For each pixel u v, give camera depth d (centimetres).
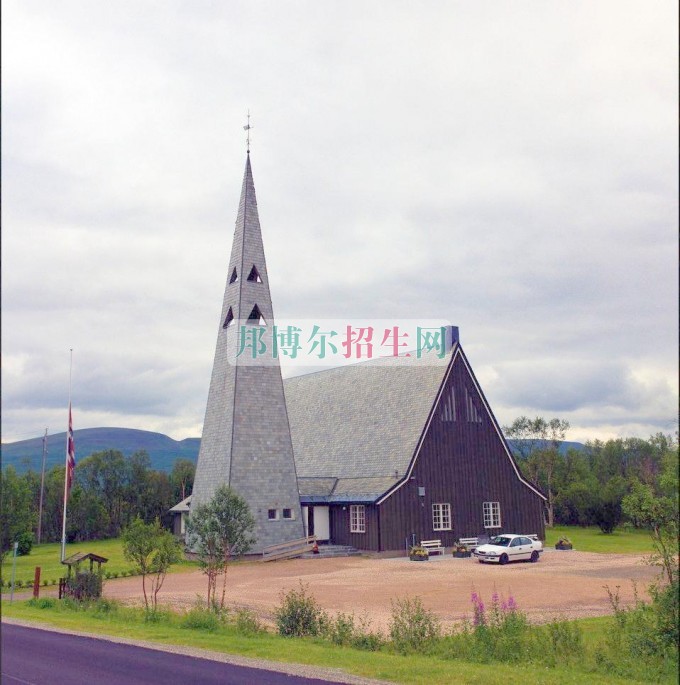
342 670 1452
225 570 2530
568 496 8275
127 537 2397
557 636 1734
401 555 4562
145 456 9731
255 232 4862
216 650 1678
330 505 4966
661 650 1534
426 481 4766
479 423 5106
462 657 1664
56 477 8081
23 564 4694
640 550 5053
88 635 1909
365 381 5856
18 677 1378
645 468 8894
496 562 4069
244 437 4456
